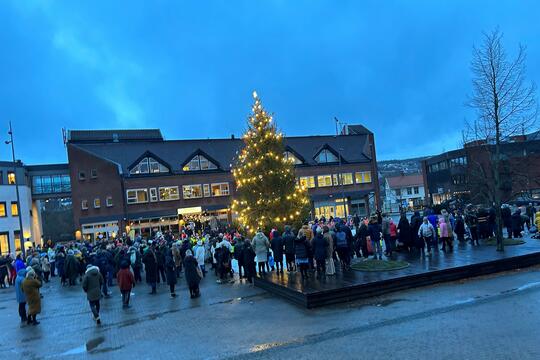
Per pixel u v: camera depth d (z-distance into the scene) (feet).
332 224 76.95
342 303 43.86
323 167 187.21
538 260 55.52
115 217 155.84
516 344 27.71
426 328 32.83
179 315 45.01
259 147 79.41
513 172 79.25
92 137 187.93
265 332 35.99
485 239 73.51
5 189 169.17
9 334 43.39
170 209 160.97
